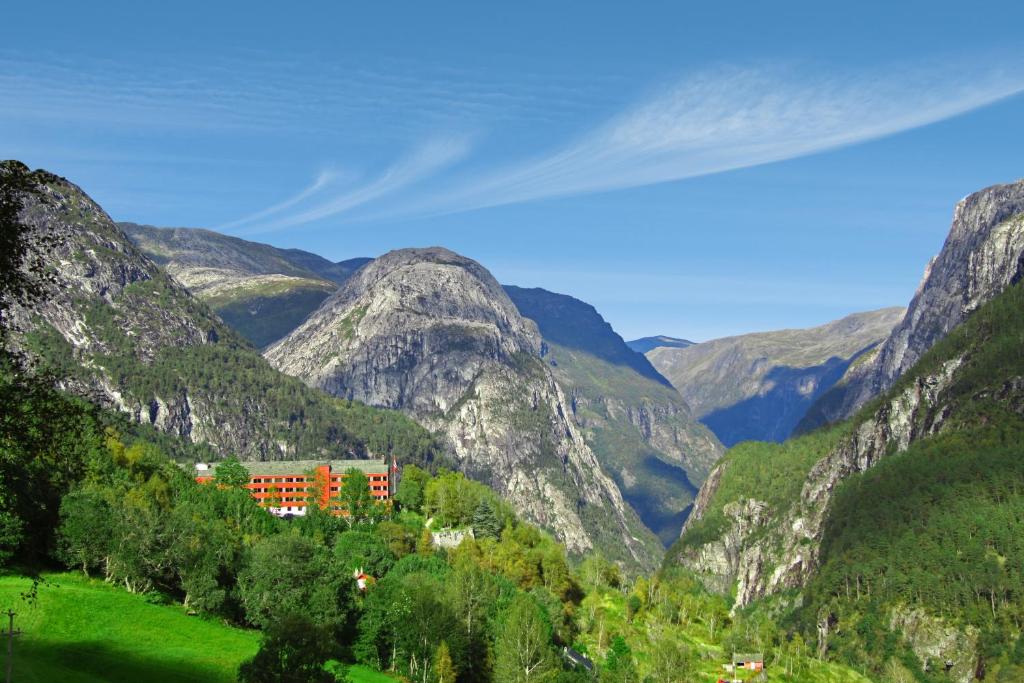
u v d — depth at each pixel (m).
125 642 141.75
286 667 118.00
